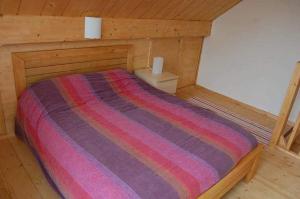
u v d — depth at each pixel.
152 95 2.52
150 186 1.28
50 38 2.19
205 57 3.95
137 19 2.77
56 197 1.70
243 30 3.35
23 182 1.80
